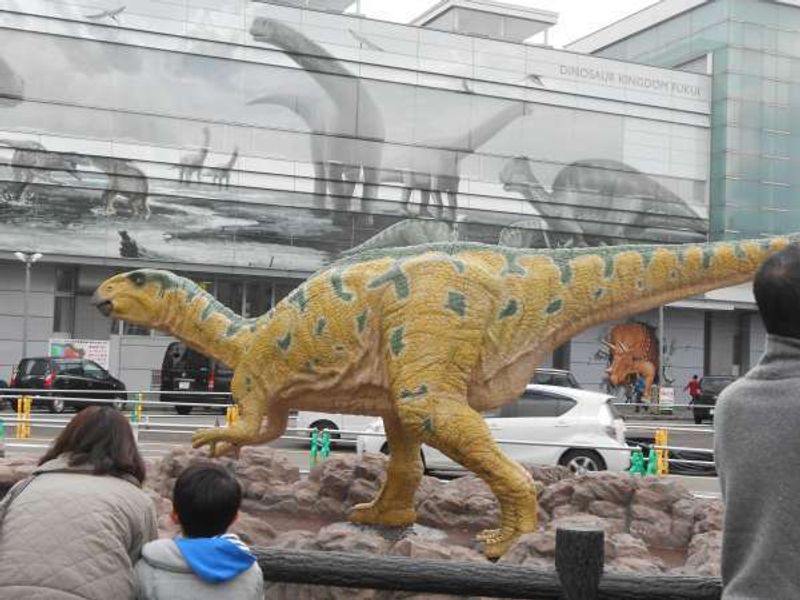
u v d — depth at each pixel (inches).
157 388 1104.2
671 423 1079.0
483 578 108.7
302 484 337.7
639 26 1467.8
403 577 110.4
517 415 499.5
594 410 500.4
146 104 1108.5
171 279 264.8
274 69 1157.1
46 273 1122.7
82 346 1028.5
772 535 88.7
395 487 275.6
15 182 1061.8
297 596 191.3
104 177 1093.1
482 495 312.7
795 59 1365.7
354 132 1188.5
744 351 1423.5
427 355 229.6
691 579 105.7
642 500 309.9
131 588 105.7
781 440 89.5
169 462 342.0
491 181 1245.7
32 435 645.3
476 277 236.5
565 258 246.5
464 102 1237.1
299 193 1167.0
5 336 1110.4
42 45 1072.8
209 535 110.2
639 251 246.2
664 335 1380.4
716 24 1354.6
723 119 1334.9
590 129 1293.1
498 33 1400.1
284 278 1178.6
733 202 1332.4
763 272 95.9
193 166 1125.1
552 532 215.5
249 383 250.5
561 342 247.8
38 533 104.4
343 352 240.5
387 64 1203.2
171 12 1116.5
